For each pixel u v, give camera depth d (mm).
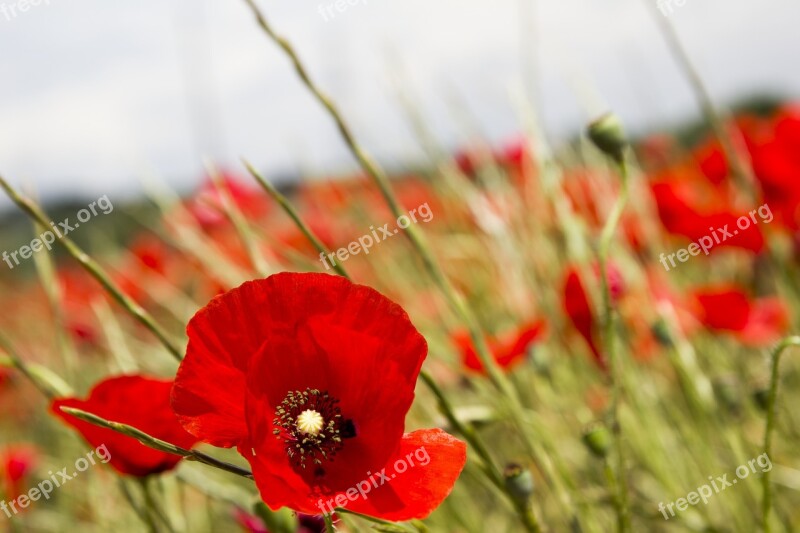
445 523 636
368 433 412
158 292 943
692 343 768
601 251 476
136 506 544
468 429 469
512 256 753
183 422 396
